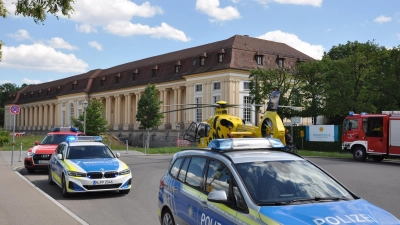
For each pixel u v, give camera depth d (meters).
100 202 11.15
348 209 4.64
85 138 14.62
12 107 21.42
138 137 71.94
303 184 5.30
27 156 18.09
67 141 13.95
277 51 60.25
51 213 9.18
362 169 20.56
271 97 20.22
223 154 5.83
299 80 44.94
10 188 12.88
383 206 10.53
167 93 67.19
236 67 53.28
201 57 58.88
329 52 68.69
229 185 5.28
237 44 56.28
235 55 54.53
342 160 27.48
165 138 63.75
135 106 75.75
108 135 54.62
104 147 13.68
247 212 4.74
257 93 44.69
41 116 110.62
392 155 25.11
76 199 11.62
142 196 12.11
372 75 37.34
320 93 43.00
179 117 63.59
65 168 11.99
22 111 120.56
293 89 44.50
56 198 11.79
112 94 81.62
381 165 23.19
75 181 11.54
